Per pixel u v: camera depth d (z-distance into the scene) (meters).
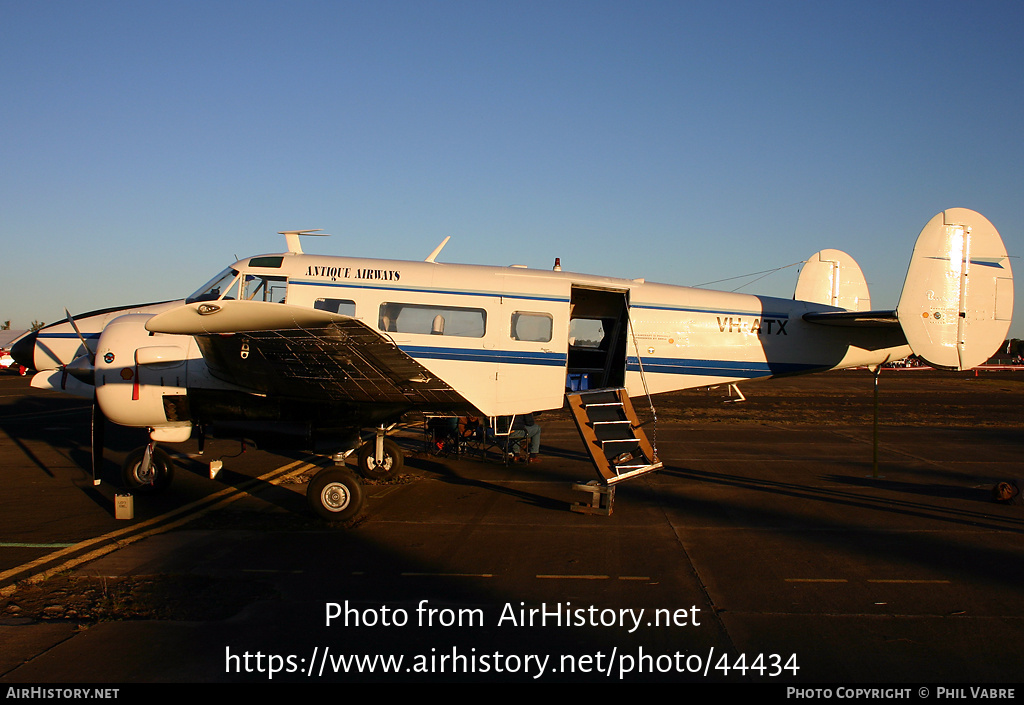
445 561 6.11
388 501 8.63
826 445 14.07
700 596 5.28
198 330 6.53
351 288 8.95
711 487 9.59
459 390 8.98
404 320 8.96
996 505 8.52
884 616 4.89
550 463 11.60
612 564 6.07
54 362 10.02
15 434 14.78
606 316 10.41
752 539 6.91
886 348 10.42
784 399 28.52
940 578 5.72
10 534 6.95
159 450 8.79
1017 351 94.44
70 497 8.70
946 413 22.09
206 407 8.48
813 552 6.46
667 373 10.10
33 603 5.02
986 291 9.50
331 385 7.98
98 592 5.26
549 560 6.16
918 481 10.08
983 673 4.03
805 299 13.63
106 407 8.40
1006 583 5.60
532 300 9.05
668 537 6.97
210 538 6.84
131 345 8.43
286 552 6.37
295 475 10.30
